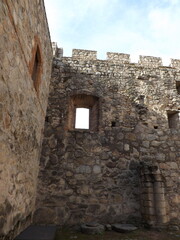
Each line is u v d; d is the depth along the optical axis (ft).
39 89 18.11
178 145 23.89
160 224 18.53
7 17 9.95
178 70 28.17
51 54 24.16
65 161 21.33
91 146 22.38
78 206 19.80
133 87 26.14
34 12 15.06
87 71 26.09
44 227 16.38
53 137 22.12
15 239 12.49
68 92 24.61
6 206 11.11
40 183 20.06
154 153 23.11
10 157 11.28
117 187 21.06
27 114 14.51
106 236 16.42
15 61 11.30
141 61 28.43
